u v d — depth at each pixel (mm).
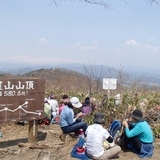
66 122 4586
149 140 4035
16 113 4148
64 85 9656
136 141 4047
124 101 5594
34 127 4367
